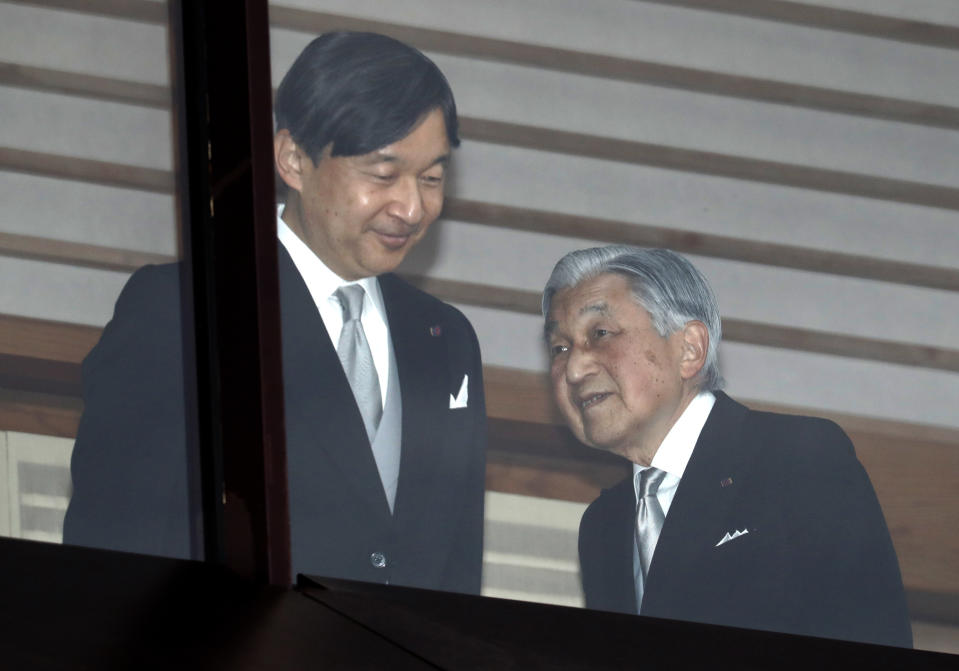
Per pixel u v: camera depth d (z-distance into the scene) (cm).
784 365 1211
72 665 537
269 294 720
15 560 602
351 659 596
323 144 1132
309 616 634
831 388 1220
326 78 1141
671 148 1244
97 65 1116
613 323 1170
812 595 1134
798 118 1286
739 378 1203
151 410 1043
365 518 1062
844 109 1296
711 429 1171
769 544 1138
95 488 1019
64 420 1033
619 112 1234
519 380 1137
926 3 1335
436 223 1153
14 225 1075
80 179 1093
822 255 1263
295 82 1138
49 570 602
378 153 1138
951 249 1289
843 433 1209
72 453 1025
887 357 1248
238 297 716
